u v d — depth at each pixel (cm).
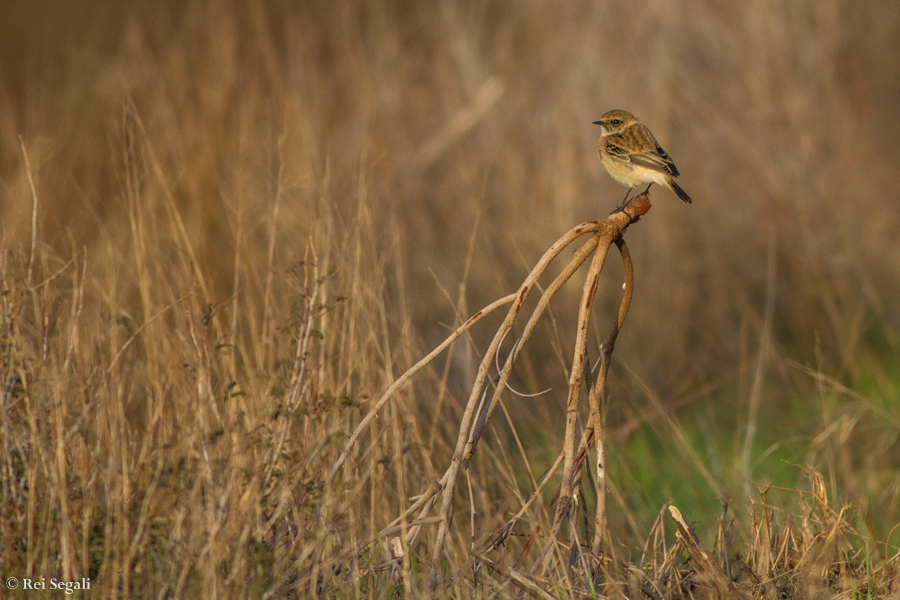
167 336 781
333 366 816
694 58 1867
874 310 1549
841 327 1445
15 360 594
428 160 1577
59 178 1216
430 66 1850
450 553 683
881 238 1727
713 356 1456
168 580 529
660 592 627
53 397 591
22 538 552
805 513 713
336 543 628
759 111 1797
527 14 1892
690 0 1894
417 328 1214
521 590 609
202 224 1130
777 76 1864
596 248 649
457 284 1351
